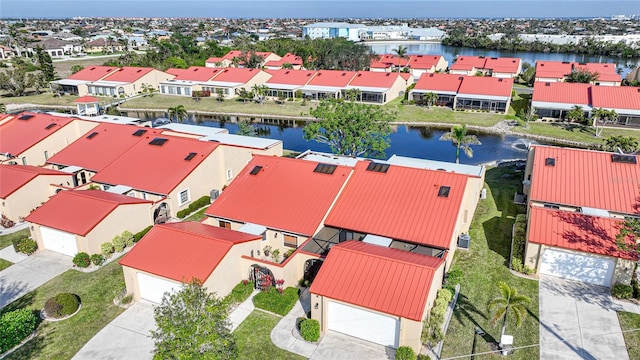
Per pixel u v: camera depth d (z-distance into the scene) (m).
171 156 44.91
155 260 28.55
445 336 25.72
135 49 193.88
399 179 35.97
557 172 39.59
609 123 76.50
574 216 32.09
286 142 71.56
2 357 24.64
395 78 99.00
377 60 137.88
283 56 153.88
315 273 31.78
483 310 28.14
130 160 45.47
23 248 35.31
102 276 32.34
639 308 28.00
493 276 31.80
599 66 110.56
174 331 19.56
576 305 28.38
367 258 26.58
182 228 31.39
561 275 31.42
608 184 37.84
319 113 52.97
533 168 40.38
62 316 27.94
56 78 121.00
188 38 196.25
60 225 34.19
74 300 28.58
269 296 28.39
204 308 20.45
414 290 24.42
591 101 79.25
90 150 49.38
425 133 76.62
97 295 30.14
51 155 54.62
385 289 24.80
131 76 109.19
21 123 57.53
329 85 99.50
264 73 109.44
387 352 24.73
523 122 78.31
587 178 38.62
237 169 48.19
